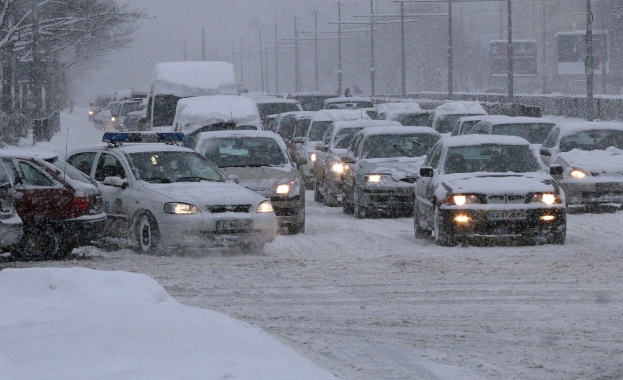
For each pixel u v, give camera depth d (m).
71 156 45.28
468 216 40.78
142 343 19.16
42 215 37.69
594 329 24.39
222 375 16.78
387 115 90.06
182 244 38.81
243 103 70.75
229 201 39.53
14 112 138.62
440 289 30.66
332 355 21.97
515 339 23.42
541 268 34.34
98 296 24.83
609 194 54.44
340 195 62.78
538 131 67.50
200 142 51.00
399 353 22.06
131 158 42.66
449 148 45.00
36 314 22.78
